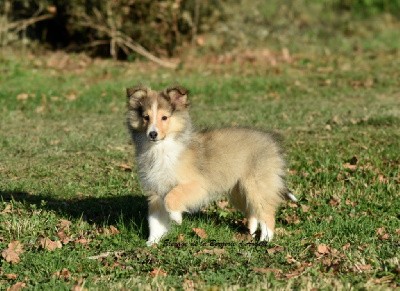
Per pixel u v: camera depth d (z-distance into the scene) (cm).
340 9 3544
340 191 1301
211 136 1105
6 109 2034
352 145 1594
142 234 1097
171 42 2683
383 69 2561
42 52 2680
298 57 2775
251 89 2283
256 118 1891
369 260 950
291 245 1052
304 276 895
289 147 1588
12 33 2691
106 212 1209
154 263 969
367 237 1079
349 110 1973
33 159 1540
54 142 1677
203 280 891
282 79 2408
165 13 2617
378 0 3603
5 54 2584
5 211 1184
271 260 966
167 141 1050
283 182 1123
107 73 2466
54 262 968
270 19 3181
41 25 2744
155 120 1035
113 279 913
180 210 1046
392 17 3575
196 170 1068
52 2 2644
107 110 2038
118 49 2677
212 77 2436
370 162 1455
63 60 2594
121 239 1071
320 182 1357
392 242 1048
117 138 1708
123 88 2252
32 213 1177
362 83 2347
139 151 1070
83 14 2570
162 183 1066
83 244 1043
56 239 1057
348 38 3167
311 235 1109
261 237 1093
